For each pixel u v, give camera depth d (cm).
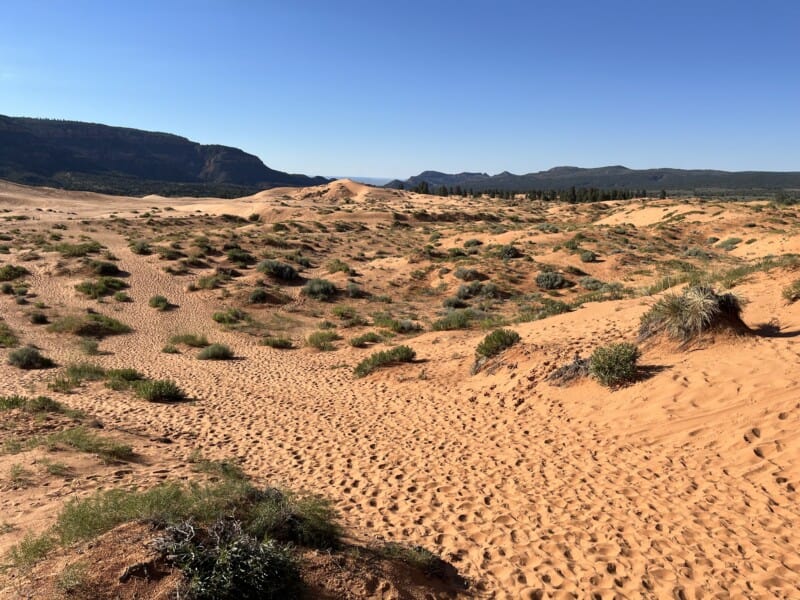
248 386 1409
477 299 2920
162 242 4172
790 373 712
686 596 430
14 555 382
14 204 7906
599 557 493
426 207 9569
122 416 1090
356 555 445
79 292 2753
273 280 3194
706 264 3459
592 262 3572
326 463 804
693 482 588
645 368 876
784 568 444
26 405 1047
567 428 806
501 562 496
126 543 362
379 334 2114
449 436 872
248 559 350
